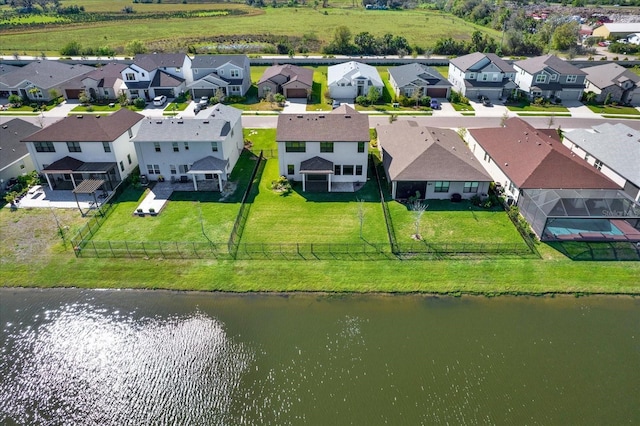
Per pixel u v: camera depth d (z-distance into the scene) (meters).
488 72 74.19
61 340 27.81
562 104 72.19
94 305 30.27
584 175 39.34
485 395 23.95
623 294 30.98
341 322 28.77
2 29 129.88
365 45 105.94
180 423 22.92
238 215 38.84
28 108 69.81
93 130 44.09
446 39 115.75
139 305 30.20
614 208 36.12
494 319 29.02
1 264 33.75
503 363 25.91
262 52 106.75
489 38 113.19
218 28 135.75
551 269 32.97
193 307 30.00
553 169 39.75
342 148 43.47
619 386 24.59
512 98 73.19
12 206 41.09
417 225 36.50
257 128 60.88
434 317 29.17
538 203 36.53
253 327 28.42
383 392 24.11
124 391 24.69
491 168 46.47
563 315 29.33
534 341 27.41
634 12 163.75
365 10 181.00
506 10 145.00
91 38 121.12
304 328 28.34
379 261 33.91
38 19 145.00
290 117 45.09
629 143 44.69
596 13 162.00
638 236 36.12
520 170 41.12
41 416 23.47
